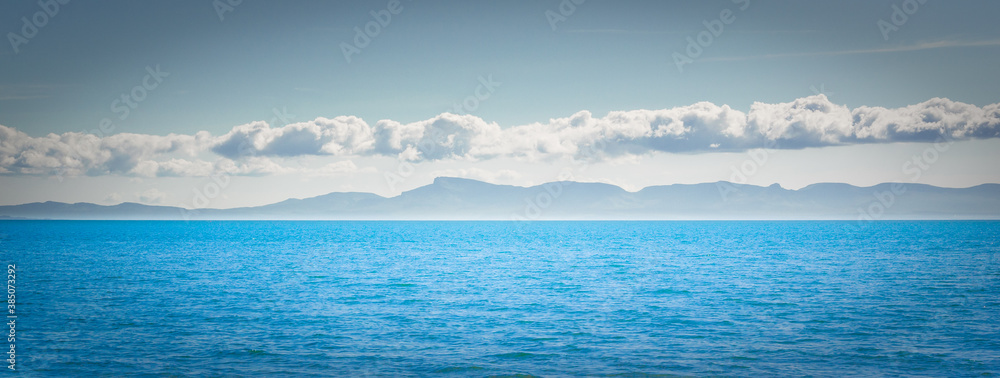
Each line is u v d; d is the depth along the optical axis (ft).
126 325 102.37
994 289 145.38
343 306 122.62
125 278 172.55
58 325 102.17
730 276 178.40
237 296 136.46
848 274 181.98
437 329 99.86
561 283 161.68
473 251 310.24
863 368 76.84
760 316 110.83
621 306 122.52
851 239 436.76
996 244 354.13
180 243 386.11
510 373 75.46
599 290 147.13
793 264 219.00
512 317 110.42
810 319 107.86
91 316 110.32
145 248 325.42
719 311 116.26
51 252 286.66
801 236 505.66
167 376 73.97
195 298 132.87
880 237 472.44
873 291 143.23
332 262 234.38
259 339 92.22
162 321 105.91
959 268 199.82
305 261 238.89
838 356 82.43
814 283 159.22
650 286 154.71
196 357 81.97
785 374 74.69
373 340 91.86
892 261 229.86
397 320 107.45
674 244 379.96
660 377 74.02
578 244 386.32
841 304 123.95
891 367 77.20
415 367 77.77
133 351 85.05
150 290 146.10
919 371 75.51
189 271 194.49
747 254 275.59
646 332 97.55
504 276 180.96
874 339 92.02
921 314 112.37
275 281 166.50
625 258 255.50
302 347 87.40
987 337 93.04
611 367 77.82
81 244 364.58
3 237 467.93
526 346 88.22
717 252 292.40
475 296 136.87
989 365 77.61
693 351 85.30
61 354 83.41
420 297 135.23
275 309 118.73
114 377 73.67
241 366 77.92
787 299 131.03
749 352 84.69
